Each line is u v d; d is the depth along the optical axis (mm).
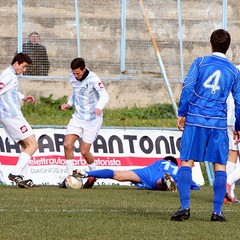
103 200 37281
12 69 43500
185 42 68625
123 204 35594
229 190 37750
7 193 39750
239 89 29203
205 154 28781
